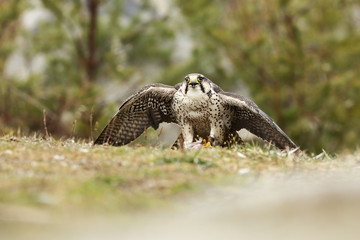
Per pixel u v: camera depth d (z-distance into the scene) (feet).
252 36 84.38
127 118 42.83
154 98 42.04
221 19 86.07
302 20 84.84
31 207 23.86
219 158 33.83
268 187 28.04
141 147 36.65
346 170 32.22
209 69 79.36
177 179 28.84
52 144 36.47
